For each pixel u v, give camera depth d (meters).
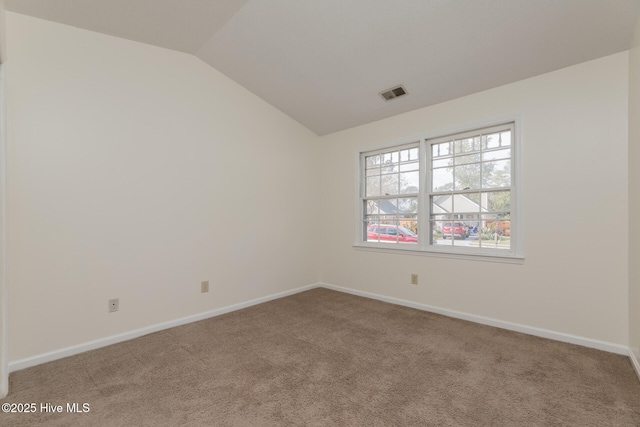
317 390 1.76
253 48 2.77
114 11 2.21
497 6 2.03
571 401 1.64
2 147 1.73
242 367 2.03
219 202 3.16
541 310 2.53
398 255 3.48
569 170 2.39
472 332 2.63
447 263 3.09
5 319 1.73
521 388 1.77
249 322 2.90
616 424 1.47
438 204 3.23
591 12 1.95
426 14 2.18
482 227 2.91
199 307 2.98
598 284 2.28
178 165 2.85
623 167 2.18
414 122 3.36
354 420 1.50
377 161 3.79
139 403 1.64
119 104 2.49
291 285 3.91
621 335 2.19
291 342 2.44
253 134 3.48
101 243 2.39
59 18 2.17
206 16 2.38
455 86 2.86
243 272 3.37
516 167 2.65
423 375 1.92
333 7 2.24
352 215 3.95
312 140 4.21
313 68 2.96
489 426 1.46
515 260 2.64
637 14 1.88
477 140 2.95
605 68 2.25
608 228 2.23
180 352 2.26
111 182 2.44
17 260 2.03
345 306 3.40
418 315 3.08
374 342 2.43
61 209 2.20
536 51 2.31
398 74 2.84
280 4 2.27
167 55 2.79
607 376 1.89
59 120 2.20
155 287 2.69
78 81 2.29
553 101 2.47
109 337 2.41
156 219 2.70
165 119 2.76
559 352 2.22
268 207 3.64
